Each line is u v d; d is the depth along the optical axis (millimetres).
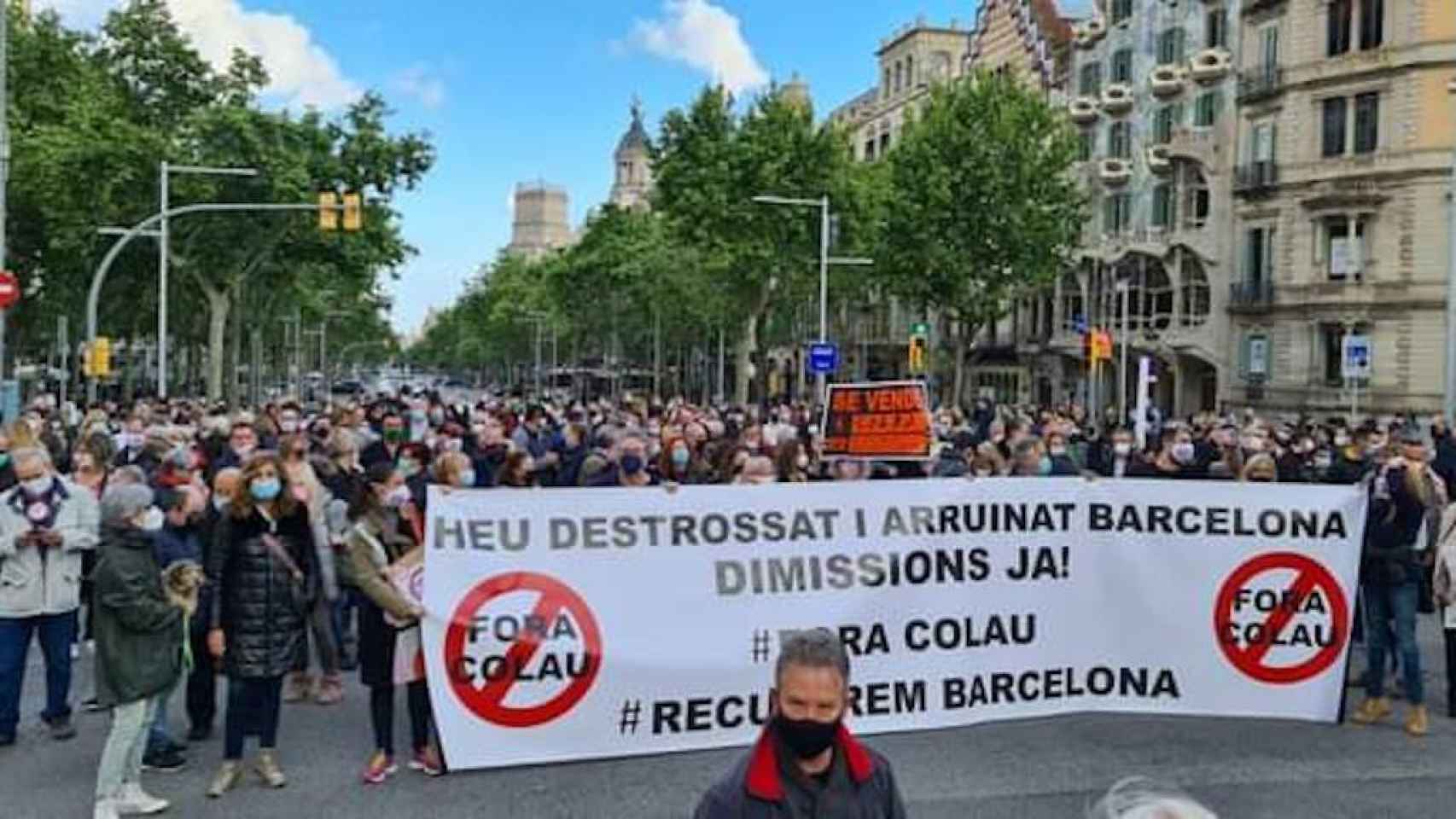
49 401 20703
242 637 7824
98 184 38156
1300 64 49531
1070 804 7621
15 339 49344
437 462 9969
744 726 7855
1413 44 45156
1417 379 45188
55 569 8930
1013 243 48812
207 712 9117
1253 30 52469
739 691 7848
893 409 12773
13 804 7613
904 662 8117
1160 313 58562
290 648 7977
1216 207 54688
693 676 7797
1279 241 50688
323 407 34531
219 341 45188
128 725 7277
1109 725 9484
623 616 7746
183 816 7402
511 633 7637
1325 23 48656
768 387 73250
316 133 41312
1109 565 8539
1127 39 61344
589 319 78000
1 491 10875
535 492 7699
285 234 43156
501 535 7656
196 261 43781
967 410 52781
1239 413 49844
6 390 23625
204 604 8859
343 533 10125
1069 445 19031
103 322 53469
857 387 13000
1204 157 55094
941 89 51531
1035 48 71375
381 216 42844
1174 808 2635
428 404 24969
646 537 7777
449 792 7832
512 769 8258
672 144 51906
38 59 41688
